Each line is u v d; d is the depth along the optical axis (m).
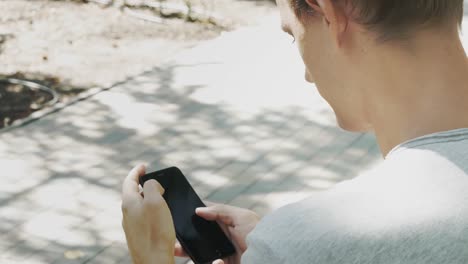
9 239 4.42
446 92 0.77
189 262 4.03
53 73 7.23
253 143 5.62
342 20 0.79
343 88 0.84
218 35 8.11
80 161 5.36
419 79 0.78
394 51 0.78
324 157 5.40
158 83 6.80
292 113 6.12
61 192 4.93
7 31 8.37
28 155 5.46
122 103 6.36
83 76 7.16
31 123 6.00
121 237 4.43
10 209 4.74
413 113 0.78
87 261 4.21
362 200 0.73
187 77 6.93
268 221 0.75
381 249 0.69
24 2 9.22
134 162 5.37
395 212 0.71
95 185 5.02
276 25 8.27
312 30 0.83
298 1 0.83
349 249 0.69
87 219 4.61
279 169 5.23
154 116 6.11
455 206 0.70
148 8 8.87
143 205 1.02
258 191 4.97
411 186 0.72
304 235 0.71
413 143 0.76
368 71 0.80
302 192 4.94
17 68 7.37
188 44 7.89
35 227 4.54
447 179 0.72
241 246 1.36
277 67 7.08
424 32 0.77
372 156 5.39
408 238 0.69
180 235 1.38
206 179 5.12
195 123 5.98
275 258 0.72
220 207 1.39
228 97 6.48
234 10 8.81
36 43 8.02
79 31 8.32
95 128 5.91
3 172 5.21
